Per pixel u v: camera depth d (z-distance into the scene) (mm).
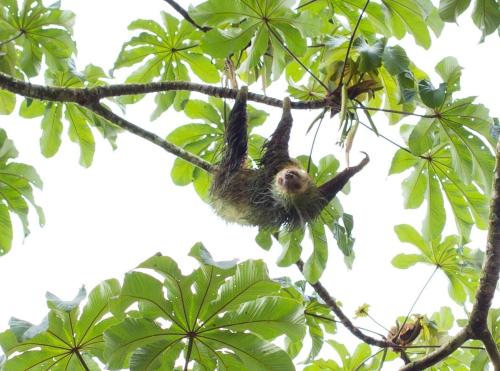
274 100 9508
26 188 10320
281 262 9883
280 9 8461
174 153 10227
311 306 10281
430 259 10719
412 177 10125
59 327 6977
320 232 9883
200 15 8492
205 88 9625
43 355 7059
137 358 6836
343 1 10070
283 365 6922
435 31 9320
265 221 9820
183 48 10781
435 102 8391
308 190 9578
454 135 9211
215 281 6852
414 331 10047
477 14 8172
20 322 6656
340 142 8875
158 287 6805
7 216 10484
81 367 7152
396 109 10133
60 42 10242
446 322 10672
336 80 9211
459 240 10312
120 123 9906
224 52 8656
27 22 10008
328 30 10586
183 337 6977
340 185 9641
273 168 9883
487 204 9859
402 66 8516
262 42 8766
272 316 7012
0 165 10078
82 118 11500
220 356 7105
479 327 8742
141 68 10969
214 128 11203
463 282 10633
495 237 8609
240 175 9938
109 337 6742
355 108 8875
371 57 8523
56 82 11195
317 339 10344
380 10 9922
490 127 8883
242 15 8523
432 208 10109
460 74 8852
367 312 10219
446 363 10250
